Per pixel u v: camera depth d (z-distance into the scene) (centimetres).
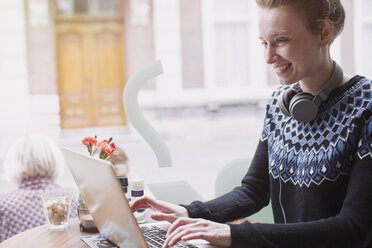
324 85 120
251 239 104
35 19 802
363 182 107
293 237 105
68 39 827
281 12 111
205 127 862
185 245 114
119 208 98
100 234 130
